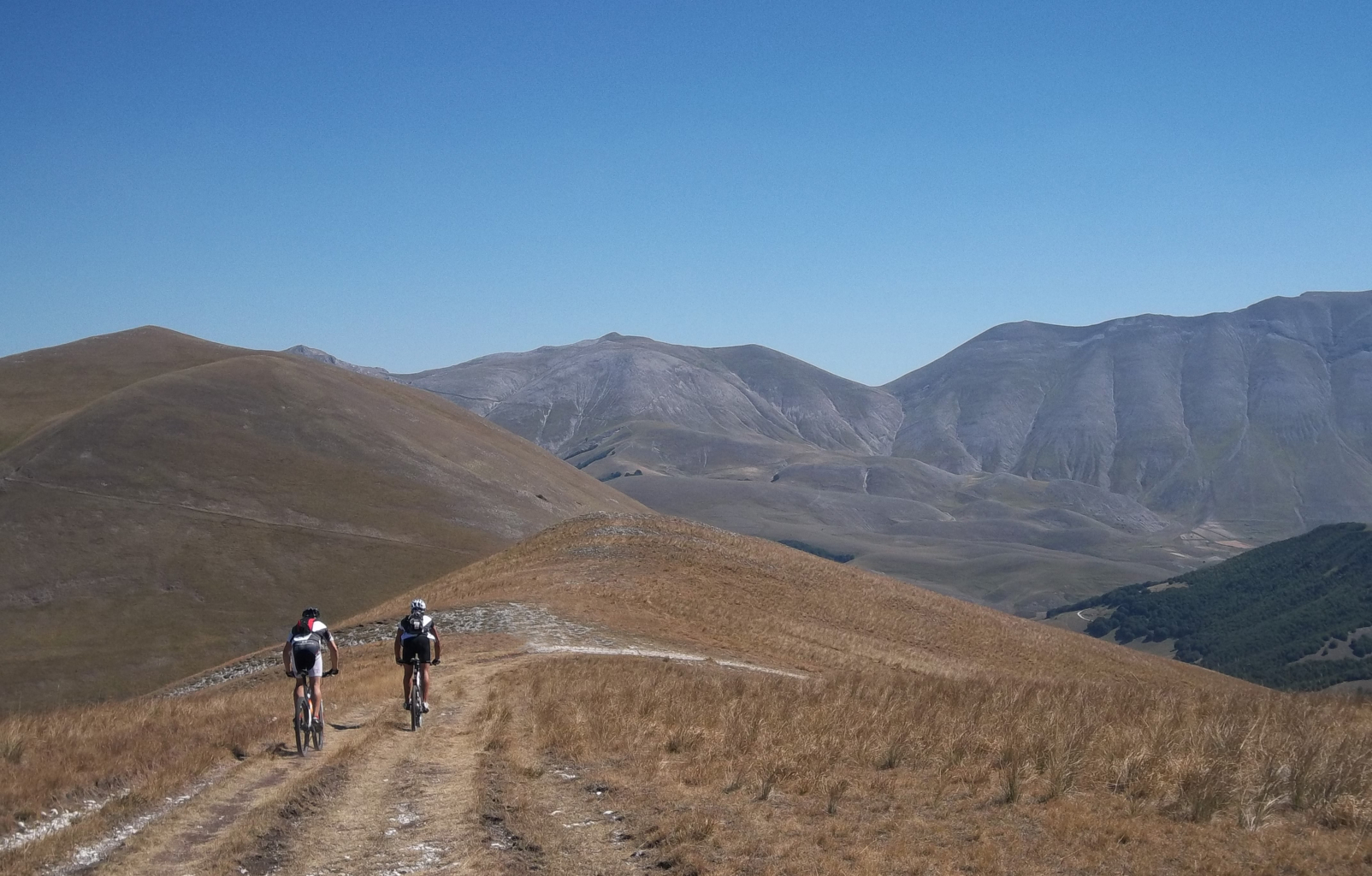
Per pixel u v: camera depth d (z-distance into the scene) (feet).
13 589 307.58
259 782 41.65
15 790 36.11
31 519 339.57
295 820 35.78
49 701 259.80
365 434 470.80
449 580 220.43
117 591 317.83
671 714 53.72
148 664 286.87
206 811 36.86
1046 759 39.09
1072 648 198.39
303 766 44.86
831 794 35.86
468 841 32.86
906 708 54.03
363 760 46.52
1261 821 31.91
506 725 54.34
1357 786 34.68
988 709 53.31
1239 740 41.63
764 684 71.72
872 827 32.14
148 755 43.75
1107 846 29.68
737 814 34.30
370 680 79.87
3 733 44.60
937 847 29.91
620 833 33.14
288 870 30.53
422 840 33.63
